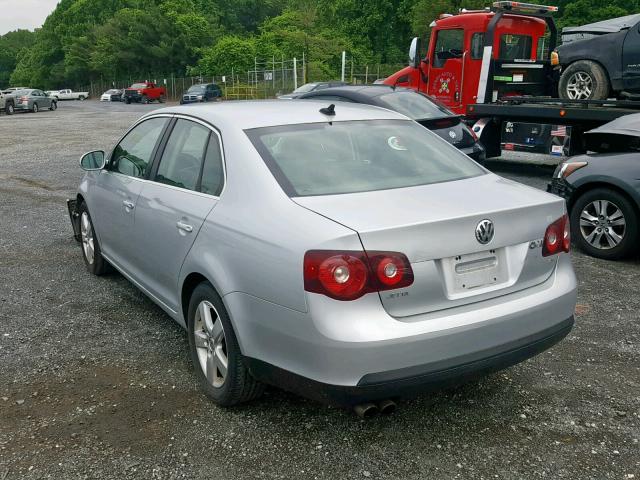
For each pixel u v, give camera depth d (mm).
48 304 5223
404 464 3035
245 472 2988
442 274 2949
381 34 74438
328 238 2789
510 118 11320
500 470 2984
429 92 13305
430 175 3627
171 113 4445
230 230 3289
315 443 3213
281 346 2984
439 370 2869
